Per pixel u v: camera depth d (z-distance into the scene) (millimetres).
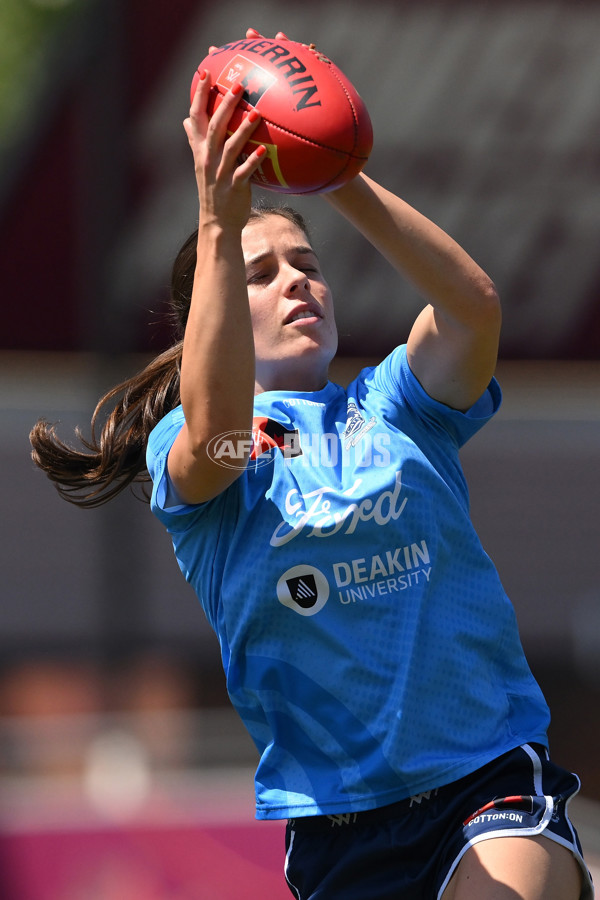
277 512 8273
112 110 28750
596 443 43906
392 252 7918
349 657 8039
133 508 28297
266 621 8227
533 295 50875
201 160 7484
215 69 7625
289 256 9055
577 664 29219
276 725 8305
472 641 8273
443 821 7957
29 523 35781
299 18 45250
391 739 7930
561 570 35281
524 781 8031
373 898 8133
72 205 52375
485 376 8523
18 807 16234
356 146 7543
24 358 53688
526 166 48438
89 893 14648
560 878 7566
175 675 27281
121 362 29078
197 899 14789
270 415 8648
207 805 16078
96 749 20688
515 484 40375
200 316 7516
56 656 28062
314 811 8125
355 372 47875
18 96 66250
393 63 46875
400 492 8266
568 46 46938
